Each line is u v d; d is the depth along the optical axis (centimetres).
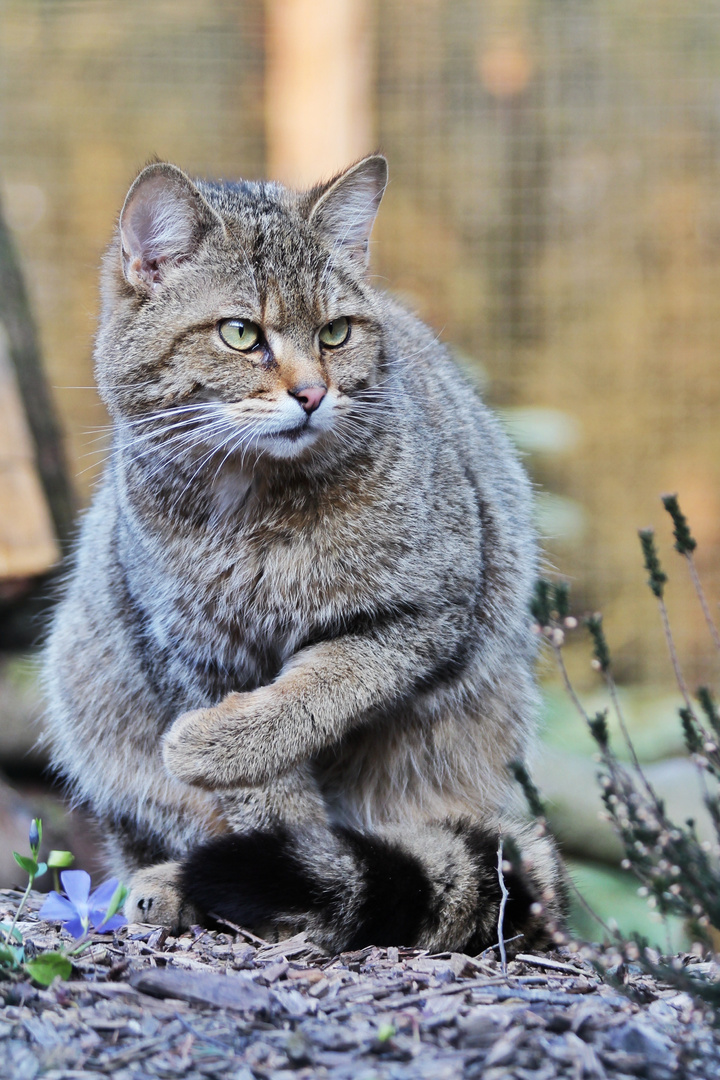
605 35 1084
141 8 1120
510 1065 238
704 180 1073
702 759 299
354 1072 234
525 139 1092
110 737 465
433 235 1103
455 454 430
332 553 386
